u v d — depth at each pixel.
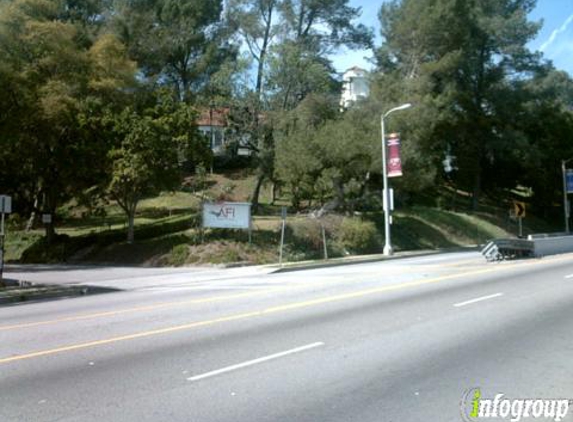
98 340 10.07
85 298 18.12
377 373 7.62
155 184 35.28
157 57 59.53
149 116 36.72
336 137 39.31
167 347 9.32
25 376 7.75
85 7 58.88
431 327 10.67
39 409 6.36
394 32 54.78
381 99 46.94
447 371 7.69
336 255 36.44
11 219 47.44
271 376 7.52
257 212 49.94
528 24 57.22
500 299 14.10
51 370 8.04
